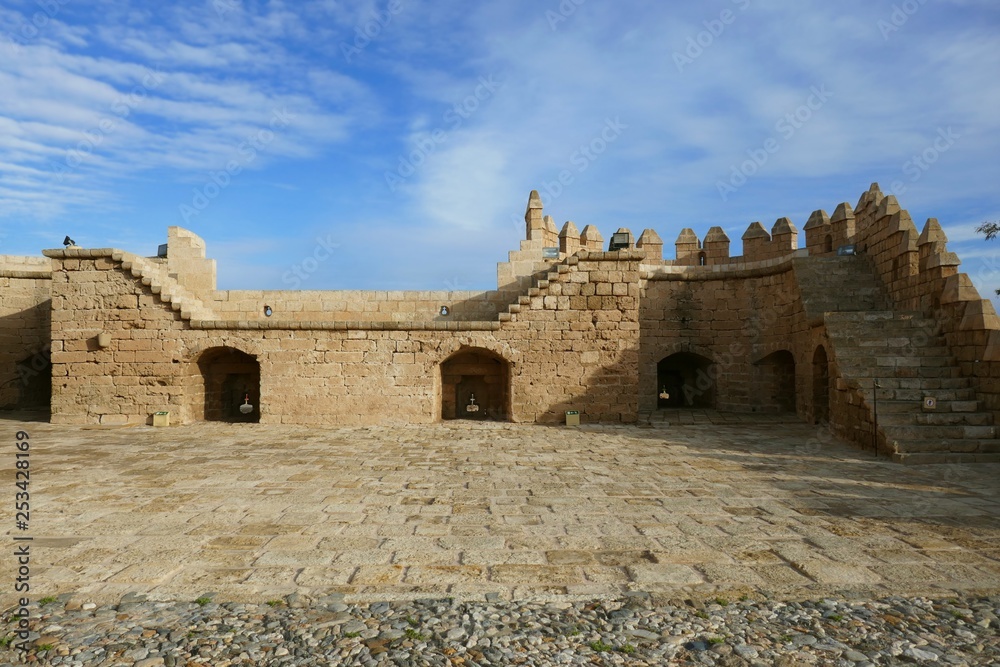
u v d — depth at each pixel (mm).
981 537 7543
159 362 19078
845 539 7469
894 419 13336
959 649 4746
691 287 23406
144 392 19062
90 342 19141
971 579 6207
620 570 6449
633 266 19391
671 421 19500
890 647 4773
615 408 19250
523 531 7836
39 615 5324
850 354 15211
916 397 13883
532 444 15203
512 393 19266
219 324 19000
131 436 16516
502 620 5246
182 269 21297
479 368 21125
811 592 5867
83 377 19109
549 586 6023
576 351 19328
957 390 13875
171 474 11438
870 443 13680
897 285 17703
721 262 23625
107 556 6871
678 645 4809
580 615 5359
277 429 18000
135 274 19031
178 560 6746
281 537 7570
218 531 7812
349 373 19188
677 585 6043
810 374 18875
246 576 6293
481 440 15883
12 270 23469
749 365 22547
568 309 19344
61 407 19047
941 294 15305
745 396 22547
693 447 14664
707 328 23328
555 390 19266
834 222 21719
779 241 22359
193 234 21984
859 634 4988
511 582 6129
